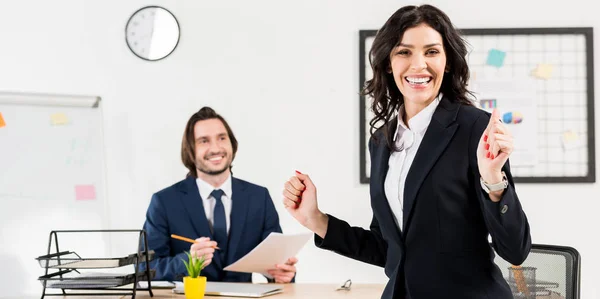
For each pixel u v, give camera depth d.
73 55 3.78
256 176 3.77
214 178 2.94
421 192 1.35
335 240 1.60
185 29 3.79
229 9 3.79
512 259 1.28
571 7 3.70
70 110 3.67
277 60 3.77
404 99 1.48
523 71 3.70
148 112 3.78
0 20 3.76
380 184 1.47
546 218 3.68
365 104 3.73
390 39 1.41
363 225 3.73
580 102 3.69
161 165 3.78
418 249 1.37
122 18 3.79
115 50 3.79
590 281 3.65
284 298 2.35
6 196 3.52
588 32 3.68
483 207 1.28
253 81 3.78
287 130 3.76
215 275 2.85
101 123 3.71
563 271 2.00
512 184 1.29
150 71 3.79
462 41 1.42
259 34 3.78
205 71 3.79
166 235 2.90
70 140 3.65
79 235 3.62
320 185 3.75
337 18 3.76
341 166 3.75
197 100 3.78
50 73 3.77
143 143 3.78
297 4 3.78
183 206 2.91
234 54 3.78
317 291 2.50
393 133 1.48
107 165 3.76
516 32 3.68
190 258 2.33
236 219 2.92
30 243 3.54
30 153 3.58
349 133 3.75
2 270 3.47
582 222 3.67
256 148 3.77
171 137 3.78
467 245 1.34
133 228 3.75
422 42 1.38
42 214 3.57
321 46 3.76
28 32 3.77
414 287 1.36
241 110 3.78
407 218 1.37
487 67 3.70
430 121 1.39
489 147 1.21
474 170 1.31
